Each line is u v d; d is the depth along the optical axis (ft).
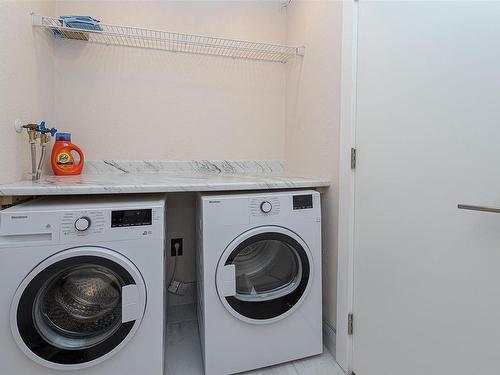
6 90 3.94
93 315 3.90
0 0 3.78
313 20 5.78
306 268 4.66
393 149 3.56
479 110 2.55
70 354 3.54
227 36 6.95
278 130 7.50
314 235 4.73
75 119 6.15
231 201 4.28
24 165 4.59
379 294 3.84
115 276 3.85
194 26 6.74
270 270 5.05
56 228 3.48
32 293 3.36
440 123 2.92
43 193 3.59
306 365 4.69
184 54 6.73
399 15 3.42
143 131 6.54
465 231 2.71
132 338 3.78
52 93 5.89
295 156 6.79
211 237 4.19
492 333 2.49
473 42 2.59
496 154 2.42
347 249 4.46
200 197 4.50
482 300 2.57
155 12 6.48
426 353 3.14
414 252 3.28
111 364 3.75
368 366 4.08
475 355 2.63
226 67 7.06
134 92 6.45
